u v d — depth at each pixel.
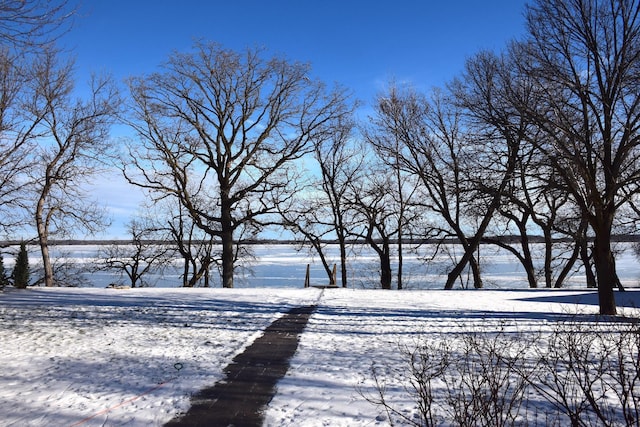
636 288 24.86
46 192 25.98
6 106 17.84
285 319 12.43
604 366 6.86
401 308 14.59
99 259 42.84
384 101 28.06
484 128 20.59
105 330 10.84
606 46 13.18
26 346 9.12
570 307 14.92
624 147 12.85
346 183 31.72
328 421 5.26
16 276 20.89
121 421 5.32
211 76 26.31
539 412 5.26
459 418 4.39
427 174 27.45
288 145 28.02
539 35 13.74
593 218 13.45
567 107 14.11
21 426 5.16
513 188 21.09
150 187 26.36
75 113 25.80
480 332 9.38
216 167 27.77
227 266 27.55
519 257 29.41
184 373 7.26
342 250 31.75
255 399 6.04
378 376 6.96
